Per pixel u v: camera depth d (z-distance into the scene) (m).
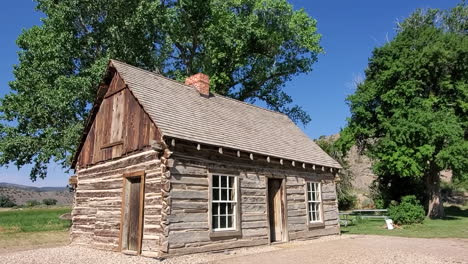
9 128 22.53
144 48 24.94
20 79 23.67
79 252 11.92
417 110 25.80
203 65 31.06
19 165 22.69
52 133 21.48
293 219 14.78
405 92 26.75
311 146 18.72
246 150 12.78
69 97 21.00
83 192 14.47
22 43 24.22
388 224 19.94
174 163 10.46
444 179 45.47
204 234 10.80
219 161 12.03
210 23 29.88
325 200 17.11
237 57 30.94
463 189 41.53
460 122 26.23
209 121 13.34
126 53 23.52
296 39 32.06
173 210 10.10
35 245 14.80
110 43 23.14
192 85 15.97
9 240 16.09
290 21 31.34
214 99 16.27
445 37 27.73
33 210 46.69
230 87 33.88
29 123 23.02
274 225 14.56
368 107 29.77
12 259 10.46
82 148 15.23
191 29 30.23
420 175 25.97
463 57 26.81
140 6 22.91
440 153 24.41
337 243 13.64
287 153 15.36
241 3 30.30
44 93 21.44
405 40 28.84
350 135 30.09
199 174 11.17
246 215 12.52
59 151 20.70
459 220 24.14
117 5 23.03
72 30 22.94
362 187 41.84
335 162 18.55
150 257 10.05
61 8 22.17
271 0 30.28
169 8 26.88
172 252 9.82
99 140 14.02
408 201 22.81
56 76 22.73
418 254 10.35
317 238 15.70
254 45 32.00
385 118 28.05
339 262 9.10
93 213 13.50
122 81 13.16
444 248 11.78
